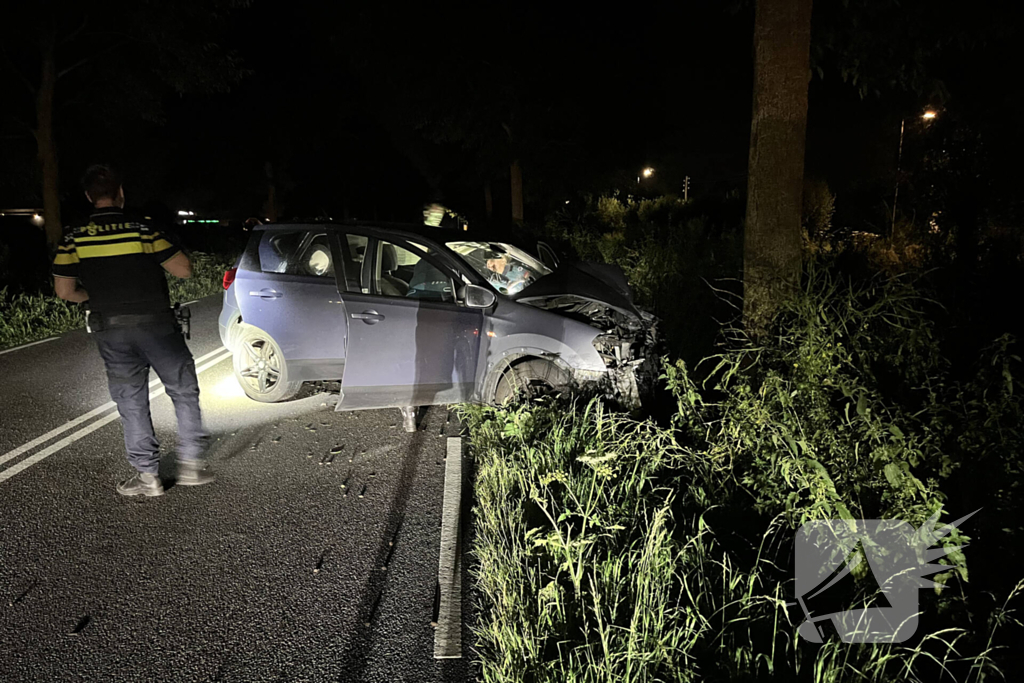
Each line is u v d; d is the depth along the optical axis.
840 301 4.88
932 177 11.92
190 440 4.75
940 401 4.59
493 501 4.32
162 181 38.62
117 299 4.27
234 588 3.57
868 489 3.77
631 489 4.24
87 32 16.56
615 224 21.73
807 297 4.71
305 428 6.04
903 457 3.72
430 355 5.67
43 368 8.52
